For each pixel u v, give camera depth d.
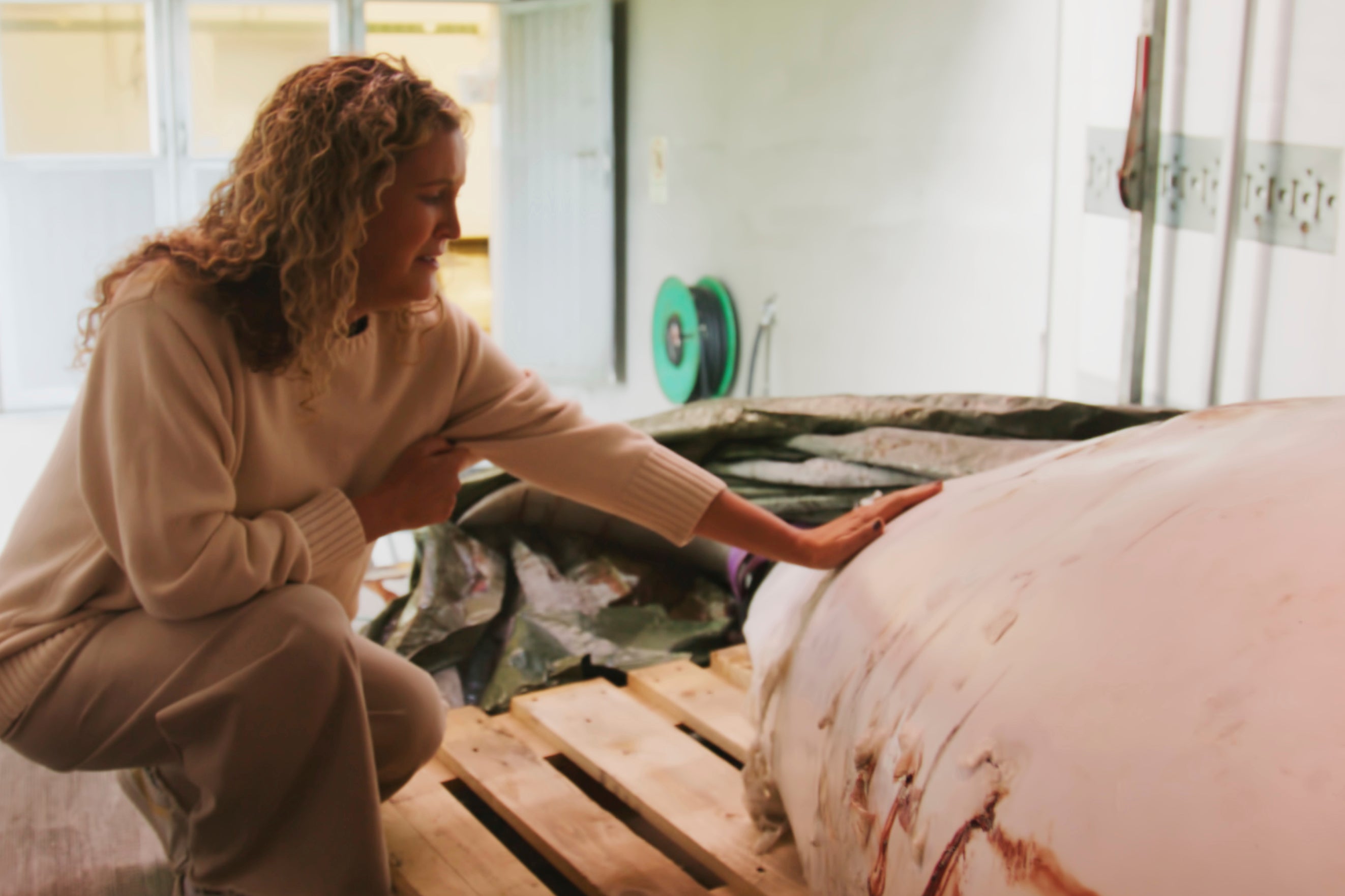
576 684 2.01
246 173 1.18
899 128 3.64
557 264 5.83
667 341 5.11
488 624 2.29
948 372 3.52
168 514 1.14
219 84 5.97
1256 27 2.18
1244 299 2.26
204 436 1.17
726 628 2.26
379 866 1.27
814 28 4.07
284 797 1.26
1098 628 0.80
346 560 1.31
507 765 1.73
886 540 1.28
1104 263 2.74
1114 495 0.97
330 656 1.22
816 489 2.20
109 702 1.26
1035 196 3.03
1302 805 0.58
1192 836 0.62
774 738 1.34
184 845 1.42
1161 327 2.52
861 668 1.09
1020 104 3.07
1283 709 0.63
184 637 1.23
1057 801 0.72
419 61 9.12
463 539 2.45
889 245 3.77
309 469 1.33
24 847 1.64
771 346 4.61
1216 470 0.90
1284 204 2.15
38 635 1.27
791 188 4.34
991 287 3.27
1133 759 0.68
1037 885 0.71
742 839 1.46
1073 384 2.91
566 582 2.38
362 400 1.34
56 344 5.93
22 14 5.74
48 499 1.31
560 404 1.48
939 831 0.83
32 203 5.79
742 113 4.63
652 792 1.59
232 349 1.19
